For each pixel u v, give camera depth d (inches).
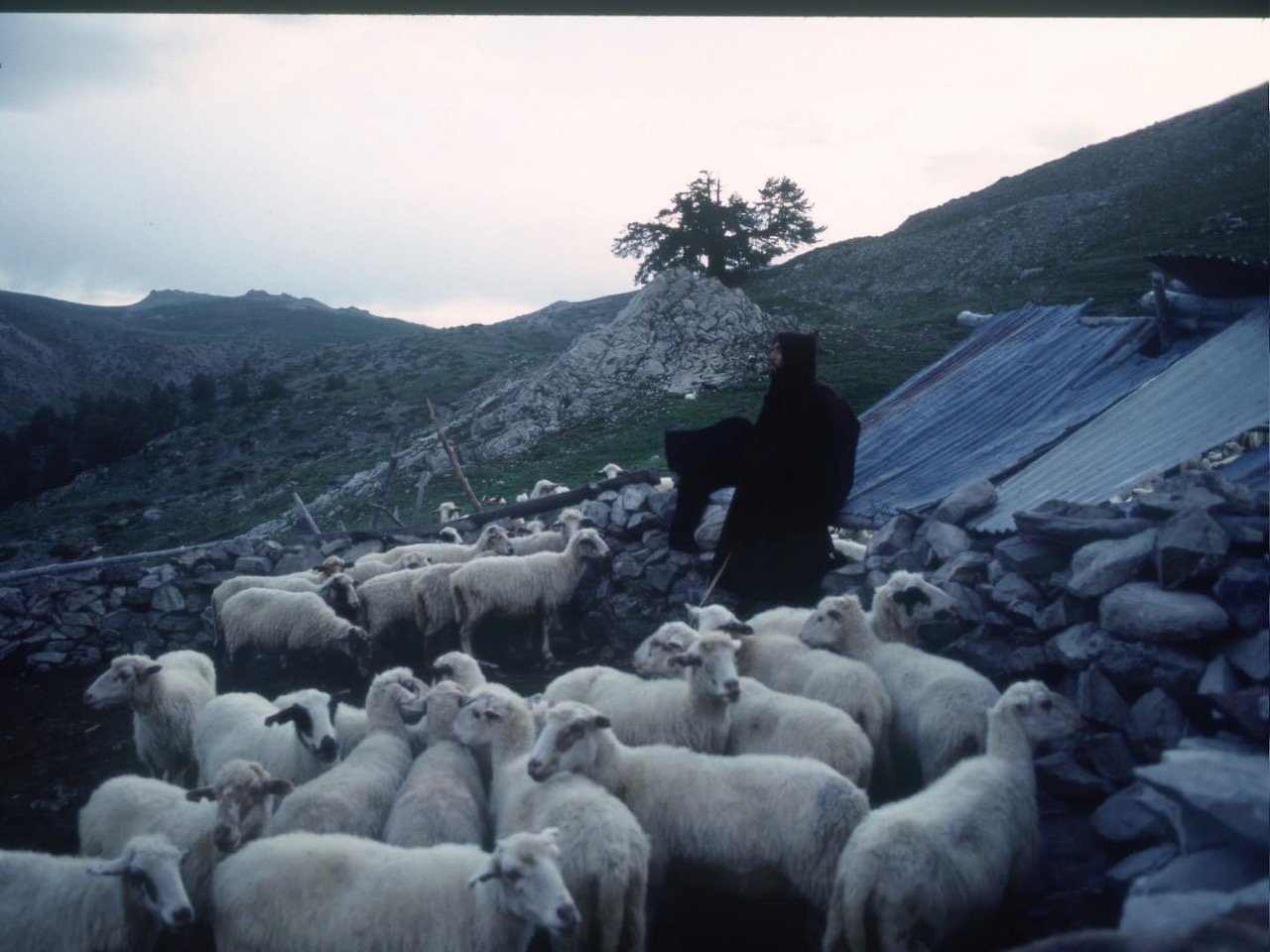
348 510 1321.4
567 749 212.7
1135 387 375.9
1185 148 2952.8
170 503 2076.8
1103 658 235.9
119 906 192.5
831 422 383.2
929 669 259.9
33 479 2657.5
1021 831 199.2
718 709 254.7
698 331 1579.7
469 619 426.6
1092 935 107.8
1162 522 257.1
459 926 181.9
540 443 1366.9
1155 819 198.8
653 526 486.9
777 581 384.5
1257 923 107.6
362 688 412.8
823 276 2908.5
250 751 270.1
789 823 201.3
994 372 451.8
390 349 3516.2
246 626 415.2
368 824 229.1
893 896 175.2
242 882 188.4
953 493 342.0
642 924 194.9
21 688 461.7
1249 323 343.0
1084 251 2298.2
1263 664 206.2
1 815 307.6
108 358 5954.7
